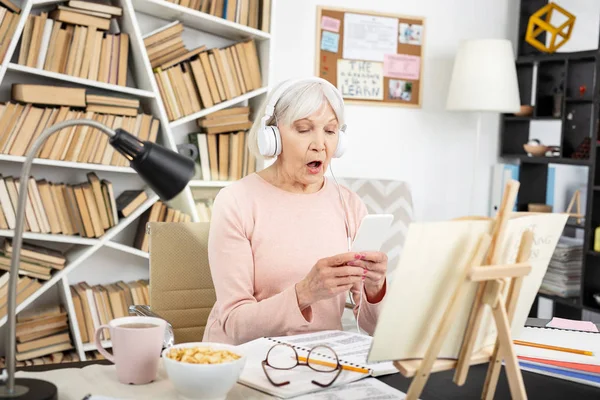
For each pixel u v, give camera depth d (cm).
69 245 283
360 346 125
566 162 355
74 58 258
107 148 263
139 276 296
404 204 322
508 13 396
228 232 151
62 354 264
